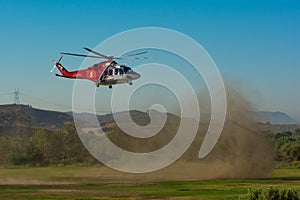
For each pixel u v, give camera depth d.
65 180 59.66
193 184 52.66
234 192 43.59
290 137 123.69
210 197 39.44
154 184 52.75
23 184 53.38
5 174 71.00
